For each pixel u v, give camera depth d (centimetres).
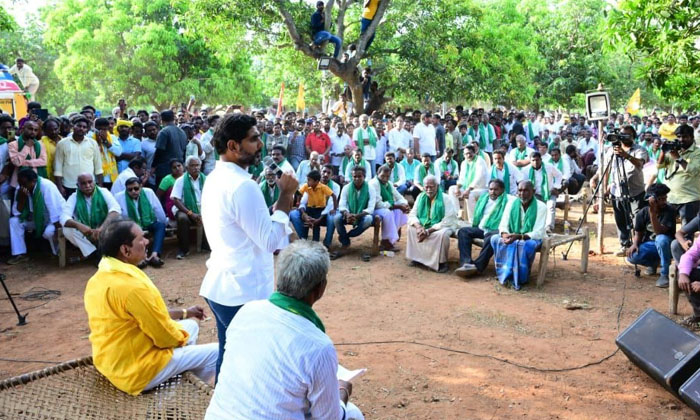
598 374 475
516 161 1045
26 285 719
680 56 700
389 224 871
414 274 774
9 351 526
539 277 709
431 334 561
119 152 946
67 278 745
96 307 344
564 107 3441
